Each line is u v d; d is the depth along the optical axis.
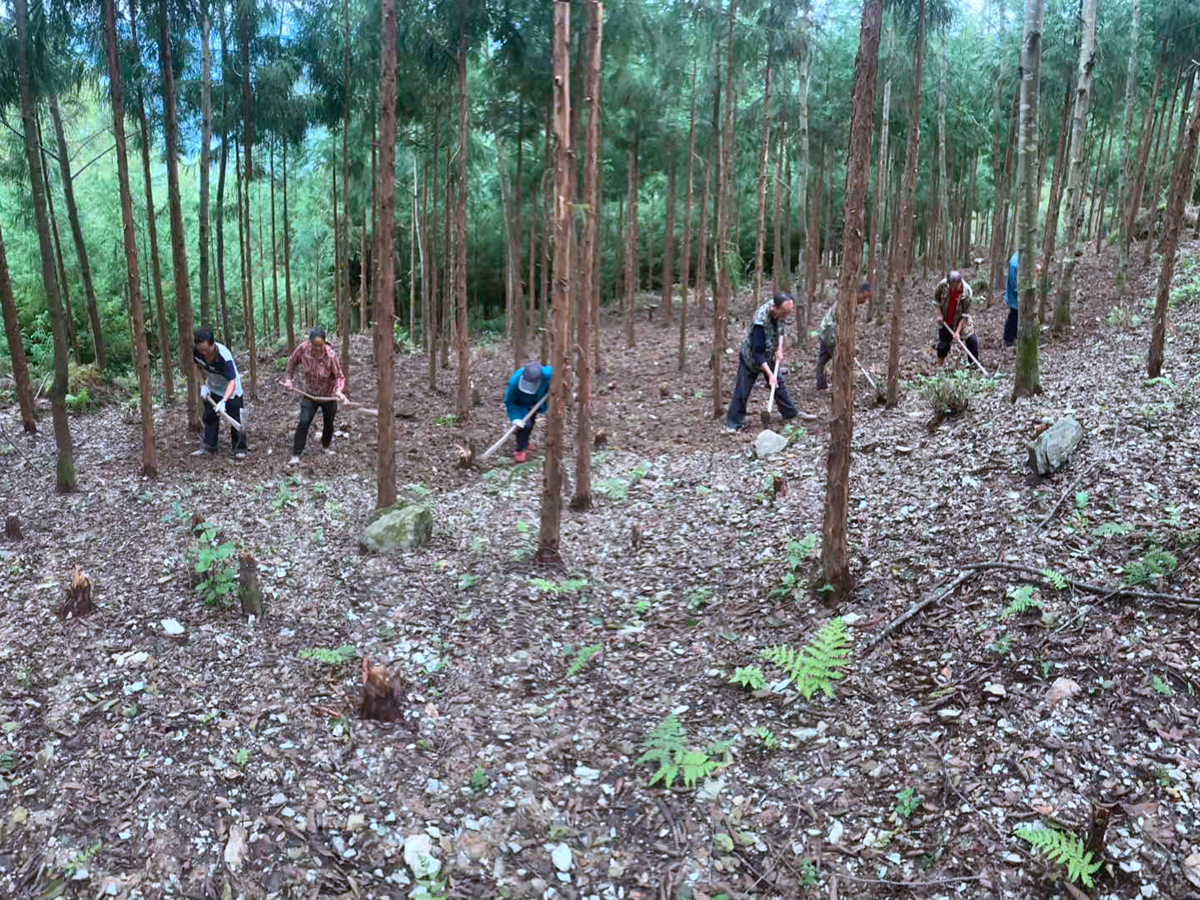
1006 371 9.19
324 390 8.64
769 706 3.79
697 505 6.71
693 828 3.12
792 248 29.72
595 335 13.61
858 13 16.34
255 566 4.77
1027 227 6.84
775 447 7.73
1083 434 5.48
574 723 3.85
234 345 18.05
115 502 7.04
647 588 5.32
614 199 21.78
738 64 10.61
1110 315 11.05
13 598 4.91
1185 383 6.41
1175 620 3.56
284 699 3.91
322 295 25.39
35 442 9.41
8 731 3.54
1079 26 13.54
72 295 17.12
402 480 8.04
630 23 10.16
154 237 10.33
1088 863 2.54
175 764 3.36
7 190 16.23
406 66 11.09
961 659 3.75
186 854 2.93
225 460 8.68
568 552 6.01
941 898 2.65
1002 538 4.59
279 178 22.12
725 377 12.38
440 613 4.95
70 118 14.13
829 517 4.45
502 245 26.00
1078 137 10.26
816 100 16.92
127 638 4.41
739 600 4.86
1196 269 13.39
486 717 3.88
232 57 11.44
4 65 8.02
